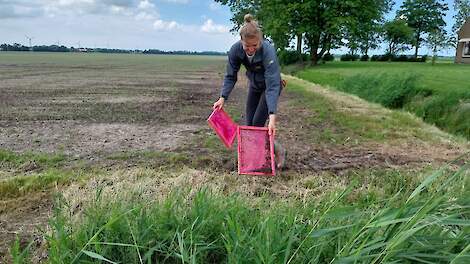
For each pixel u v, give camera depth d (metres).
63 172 4.44
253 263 2.10
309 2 36.69
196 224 2.48
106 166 4.75
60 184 3.98
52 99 12.09
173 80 22.61
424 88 10.88
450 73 20.77
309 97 12.80
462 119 8.06
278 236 2.22
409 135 6.91
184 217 2.56
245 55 4.07
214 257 2.46
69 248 2.31
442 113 8.89
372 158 5.37
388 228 2.04
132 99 12.40
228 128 4.16
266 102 4.21
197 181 4.07
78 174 4.35
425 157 5.48
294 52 41.69
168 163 4.91
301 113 9.40
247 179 4.20
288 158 5.21
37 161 4.94
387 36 66.38
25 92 14.22
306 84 18.95
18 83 18.61
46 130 7.05
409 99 10.73
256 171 3.79
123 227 2.42
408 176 4.33
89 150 5.59
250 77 4.24
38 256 2.55
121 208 2.62
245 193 3.73
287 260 2.13
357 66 35.25
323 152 5.62
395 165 5.05
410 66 34.22
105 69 36.31
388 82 11.70
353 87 14.52
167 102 11.67
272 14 39.12
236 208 2.62
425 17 69.31
